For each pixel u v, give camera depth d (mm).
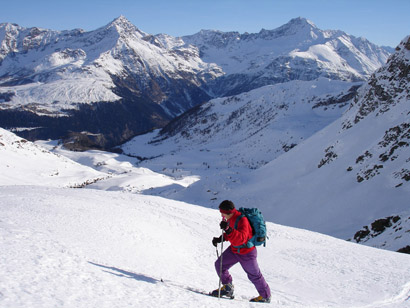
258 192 65625
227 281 6543
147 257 8672
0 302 3740
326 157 62125
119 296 4887
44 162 97750
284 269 10672
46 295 4266
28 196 13945
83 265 5977
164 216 14945
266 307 6203
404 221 27641
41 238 7215
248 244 6289
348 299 7844
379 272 10516
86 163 162750
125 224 11070
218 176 78125
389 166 45500
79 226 9547
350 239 34375
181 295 5691
